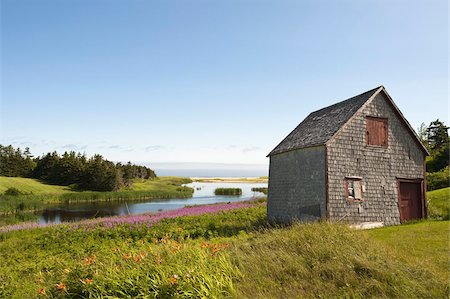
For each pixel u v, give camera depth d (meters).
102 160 87.06
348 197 19.38
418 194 21.47
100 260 10.29
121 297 7.44
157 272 8.11
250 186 128.75
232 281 8.90
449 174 34.28
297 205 21.28
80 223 21.88
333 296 8.10
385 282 8.45
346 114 20.70
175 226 19.47
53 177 85.06
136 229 18.56
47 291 8.23
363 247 10.54
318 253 10.27
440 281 8.49
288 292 8.31
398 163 21.02
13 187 63.75
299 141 22.52
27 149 105.25
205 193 83.12
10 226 24.28
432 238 13.20
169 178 152.00
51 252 15.23
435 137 64.31
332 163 19.25
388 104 21.27
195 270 8.23
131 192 67.31
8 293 9.14
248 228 19.75
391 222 20.27
